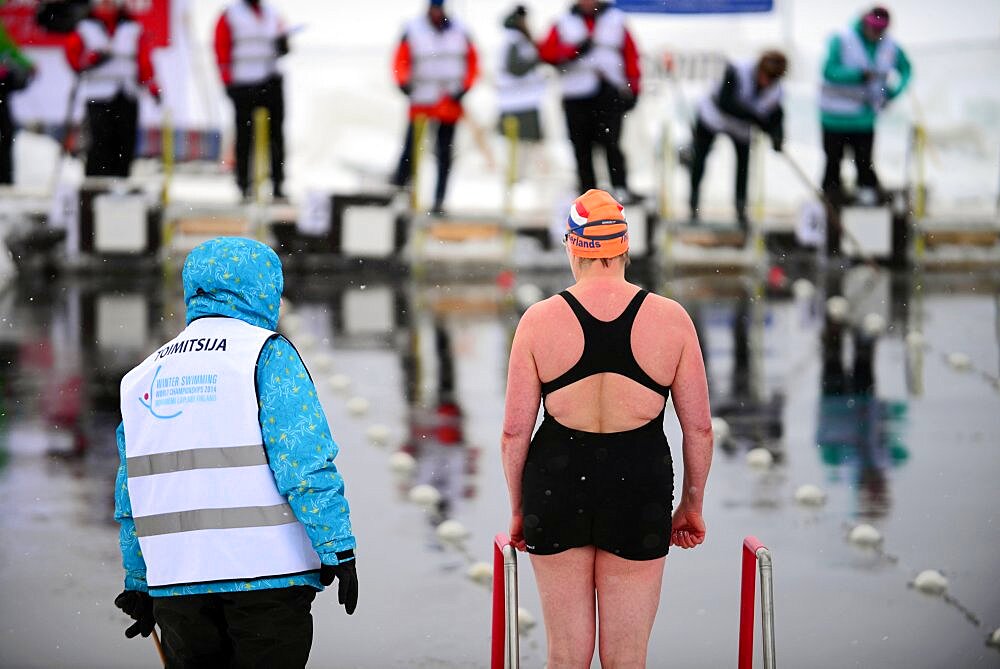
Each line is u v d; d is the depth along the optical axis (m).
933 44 59.50
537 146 51.12
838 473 21.83
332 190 47.56
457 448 23.72
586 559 11.00
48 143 51.97
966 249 46.03
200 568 9.91
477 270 46.56
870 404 27.16
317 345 33.75
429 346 33.72
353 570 9.95
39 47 47.41
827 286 42.78
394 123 60.16
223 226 45.16
